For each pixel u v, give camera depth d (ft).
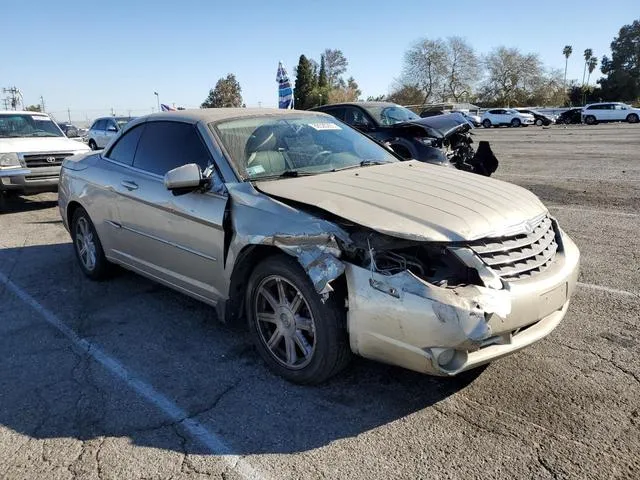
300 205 11.09
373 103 38.09
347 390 11.11
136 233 15.28
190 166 12.29
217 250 12.37
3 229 27.43
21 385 11.77
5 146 31.12
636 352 12.14
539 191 33.09
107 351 13.28
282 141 14.07
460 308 9.05
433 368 9.36
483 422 9.83
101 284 18.22
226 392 11.25
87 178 17.38
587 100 267.80
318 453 9.22
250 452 9.32
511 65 250.16
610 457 8.79
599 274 17.38
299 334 11.16
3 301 16.96
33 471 9.00
